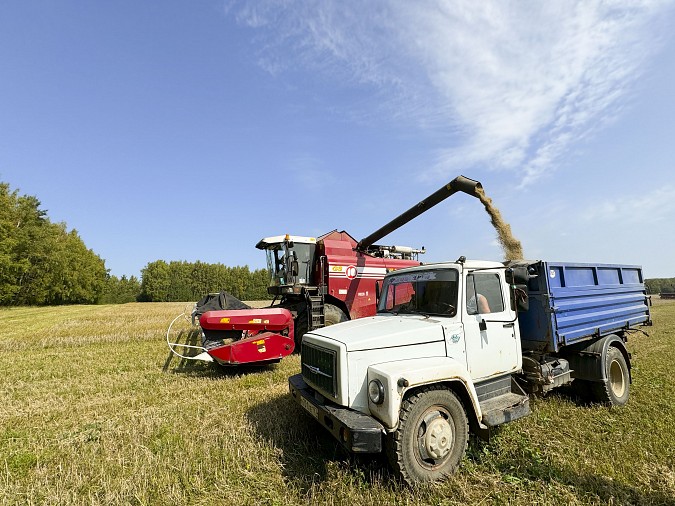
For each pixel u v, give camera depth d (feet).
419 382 10.33
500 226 22.67
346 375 10.71
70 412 16.80
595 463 11.20
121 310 95.45
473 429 11.79
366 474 10.80
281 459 11.68
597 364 16.61
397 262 36.22
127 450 12.42
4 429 14.79
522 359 15.38
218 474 10.82
